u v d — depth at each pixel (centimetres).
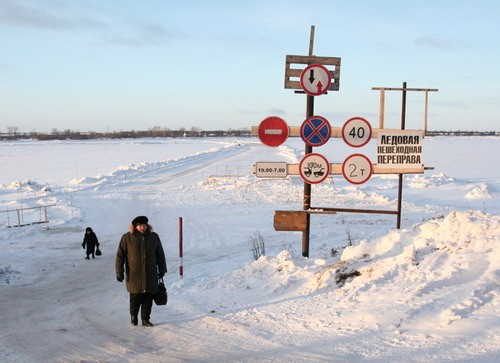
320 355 582
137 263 771
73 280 1273
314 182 1110
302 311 764
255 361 585
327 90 1086
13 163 6556
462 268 746
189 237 1958
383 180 4109
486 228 838
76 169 5697
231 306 855
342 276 861
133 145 11856
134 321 786
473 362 504
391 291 738
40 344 714
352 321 678
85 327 799
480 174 4628
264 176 1110
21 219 2455
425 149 8856
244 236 1944
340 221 2223
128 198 3216
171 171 5122
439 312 640
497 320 590
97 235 2070
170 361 609
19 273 1369
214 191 3491
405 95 1316
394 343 585
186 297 951
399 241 921
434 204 2744
